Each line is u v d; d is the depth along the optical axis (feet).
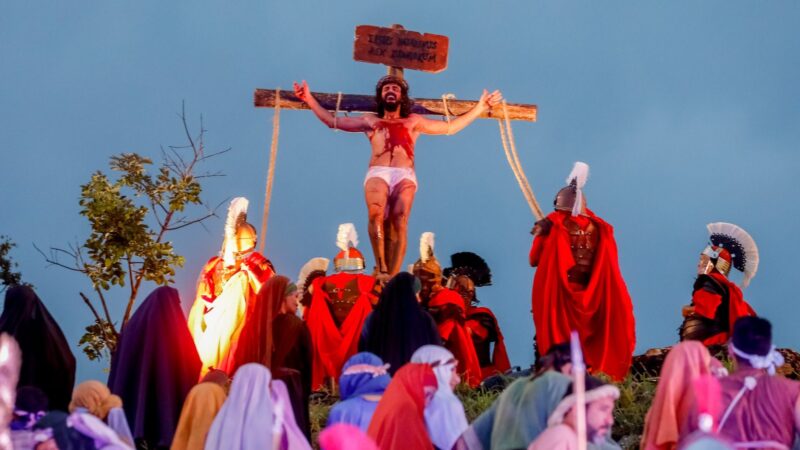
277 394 37.17
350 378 40.27
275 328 48.39
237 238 60.75
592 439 33.06
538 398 33.65
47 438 36.40
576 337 33.17
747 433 34.81
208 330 59.67
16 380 39.96
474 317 62.18
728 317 57.52
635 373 57.41
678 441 34.76
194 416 40.01
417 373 37.63
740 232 59.00
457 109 65.51
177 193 70.79
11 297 49.14
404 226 63.72
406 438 36.86
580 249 57.31
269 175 63.10
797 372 55.42
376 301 59.41
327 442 37.17
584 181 58.18
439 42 66.18
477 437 35.35
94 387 40.06
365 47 65.77
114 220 68.23
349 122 65.05
